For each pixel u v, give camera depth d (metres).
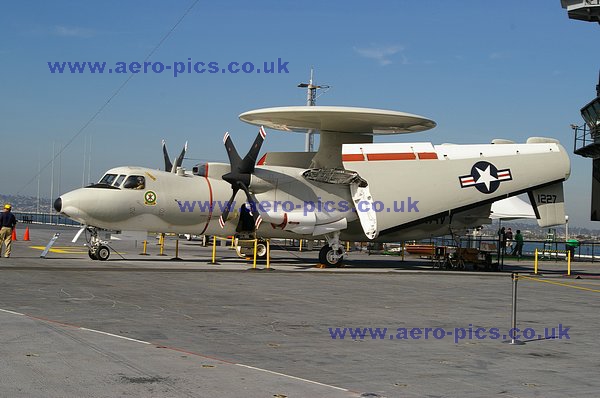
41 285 15.91
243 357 8.73
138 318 11.59
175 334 10.21
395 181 26.30
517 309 14.98
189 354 8.73
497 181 26.83
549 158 27.23
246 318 12.14
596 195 34.91
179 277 19.44
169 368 7.86
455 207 26.62
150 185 24.92
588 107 33.41
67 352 8.51
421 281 21.62
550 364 9.03
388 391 7.24
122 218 24.66
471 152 27.06
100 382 7.09
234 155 25.33
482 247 29.42
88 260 24.94
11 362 7.86
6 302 12.84
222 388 7.04
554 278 25.14
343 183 26.36
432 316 13.34
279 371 7.99
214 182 26.02
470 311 14.34
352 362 8.73
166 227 25.56
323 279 20.86
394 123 26.41
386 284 20.02
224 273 21.48
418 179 26.45
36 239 42.53
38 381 7.05
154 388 6.93
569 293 19.22
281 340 10.12
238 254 29.66
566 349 10.23
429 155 26.67
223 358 8.60
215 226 26.06
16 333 9.65
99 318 11.38
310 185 26.36
